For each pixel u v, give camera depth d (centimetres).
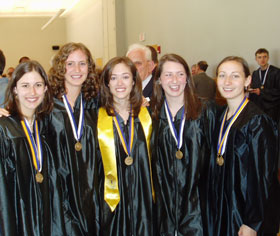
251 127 206
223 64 220
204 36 673
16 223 201
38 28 1761
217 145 225
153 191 246
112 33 1087
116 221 238
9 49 1730
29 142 213
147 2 909
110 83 238
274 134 208
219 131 227
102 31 1216
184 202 235
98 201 238
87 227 232
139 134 247
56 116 236
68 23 1759
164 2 821
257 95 504
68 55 235
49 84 225
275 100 490
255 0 534
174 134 241
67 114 239
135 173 242
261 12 524
